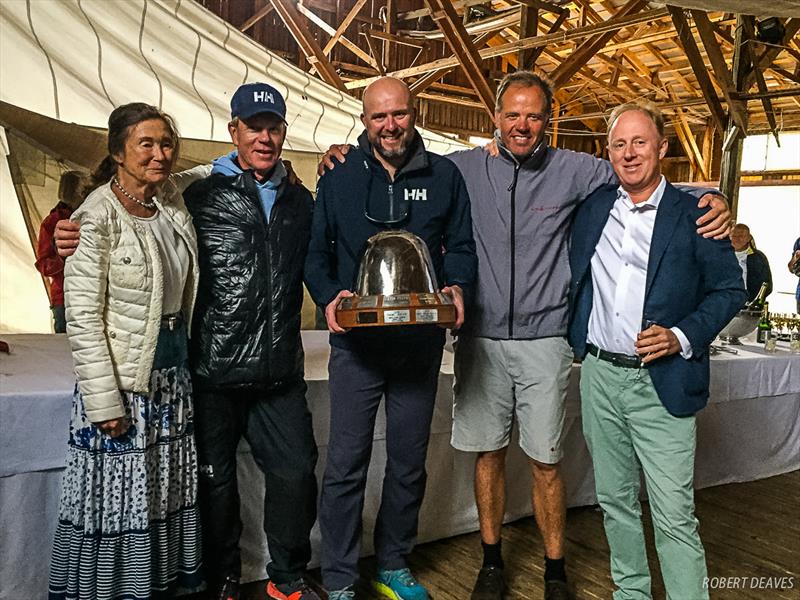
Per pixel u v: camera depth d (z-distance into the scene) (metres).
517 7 8.02
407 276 1.68
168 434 1.70
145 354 1.63
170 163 1.65
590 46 6.17
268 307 1.83
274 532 1.96
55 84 3.18
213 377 1.80
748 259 4.30
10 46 3.07
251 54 3.78
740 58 6.54
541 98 1.88
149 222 1.67
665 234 1.74
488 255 2.00
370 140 1.83
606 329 1.82
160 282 1.65
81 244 1.57
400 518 2.02
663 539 1.75
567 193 1.98
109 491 1.61
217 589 1.94
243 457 2.10
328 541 1.95
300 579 1.99
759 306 3.67
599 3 10.11
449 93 12.13
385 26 10.81
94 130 3.12
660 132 1.74
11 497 1.75
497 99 1.95
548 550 2.09
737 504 3.11
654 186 1.77
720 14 9.08
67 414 1.80
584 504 2.96
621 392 1.79
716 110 6.45
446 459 2.52
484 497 2.11
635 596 1.91
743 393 3.31
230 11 9.76
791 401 3.59
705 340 1.69
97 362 1.56
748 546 2.65
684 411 1.70
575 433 2.87
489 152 2.04
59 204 3.04
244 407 1.94
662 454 1.74
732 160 6.46
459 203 1.94
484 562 2.14
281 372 1.85
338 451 1.92
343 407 1.91
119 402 1.58
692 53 6.11
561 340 2.02
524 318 1.99
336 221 1.89
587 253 1.87
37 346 2.43
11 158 3.14
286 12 5.61
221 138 3.69
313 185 4.03
